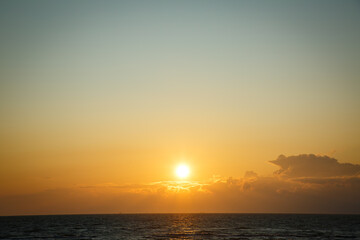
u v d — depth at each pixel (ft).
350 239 308.81
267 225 550.77
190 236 337.93
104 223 642.22
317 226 522.47
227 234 361.92
